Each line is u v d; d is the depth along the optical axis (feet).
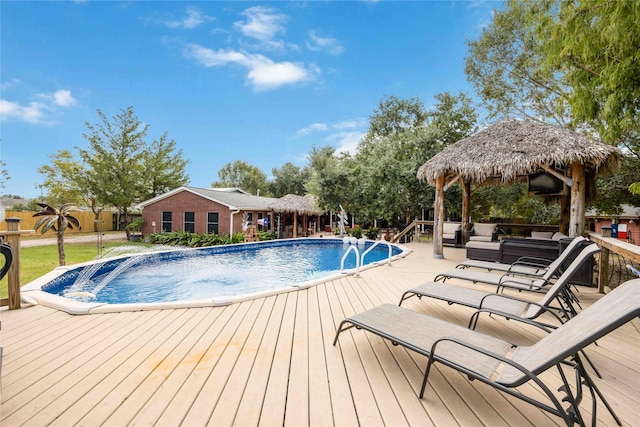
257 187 131.13
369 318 8.62
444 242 35.45
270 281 25.44
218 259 35.50
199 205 55.77
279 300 13.94
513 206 51.39
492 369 6.02
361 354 8.57
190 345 9.18
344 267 31.37
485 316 11.87
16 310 12.26
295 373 7.59
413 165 44.11
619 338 9.94
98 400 6.51
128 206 60.54
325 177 52.37
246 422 5.86
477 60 42.83
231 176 142.41
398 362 8.13
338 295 14.85
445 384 7.11
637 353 8.87
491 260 22.76
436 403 6.41
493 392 6.82
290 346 9.10
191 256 35.94
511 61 40.19
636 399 6.64
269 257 37.22
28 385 7.05
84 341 9.44
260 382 7.19
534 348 6.36
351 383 7.14
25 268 27.61
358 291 15.65
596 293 15.21
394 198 45.27
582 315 6.08
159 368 7.83
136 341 9.45
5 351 8.73
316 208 58.95
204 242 47.19
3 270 8.86
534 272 15.14
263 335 9.93
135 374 7.54
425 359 8.27
